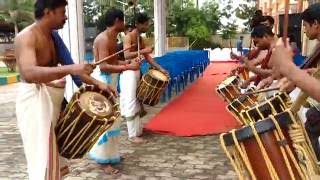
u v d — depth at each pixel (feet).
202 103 23.07
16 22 60.64
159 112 20.62
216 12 62.64
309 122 9.48
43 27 8.34
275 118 5.61
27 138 8.13
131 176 11.68
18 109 8.21
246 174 5.73
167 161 12.97
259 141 5.57
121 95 15.23
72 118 8.11
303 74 4.75
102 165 12.10
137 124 15.30
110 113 8.35
